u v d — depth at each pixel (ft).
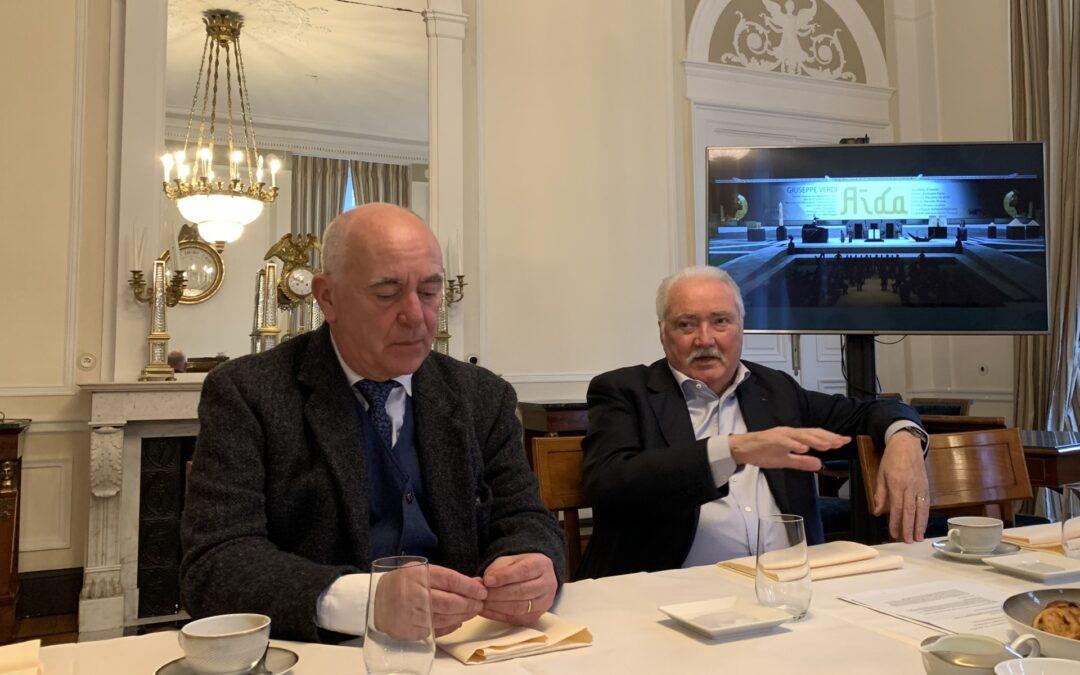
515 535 4.03
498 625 3.09
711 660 2.70
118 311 11.49
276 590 3.19
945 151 11.10
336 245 4.11
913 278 11.04
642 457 5.09
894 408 5.65
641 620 3.21
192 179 12.75
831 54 16.53
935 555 4.31
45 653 2.81
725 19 15.60
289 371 4.19
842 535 9.76
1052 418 13.65
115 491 10.62
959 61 16.30
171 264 12.46
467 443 4.32
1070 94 13.75
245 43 13.37
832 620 3.14
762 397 6.26
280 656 2.70
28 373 11.12
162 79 11.89
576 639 2.91
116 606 10.60
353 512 3.92
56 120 11.46
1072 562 3.85
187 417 11.02
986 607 3.25
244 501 3.75
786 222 11.27
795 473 5.89
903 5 16.98
